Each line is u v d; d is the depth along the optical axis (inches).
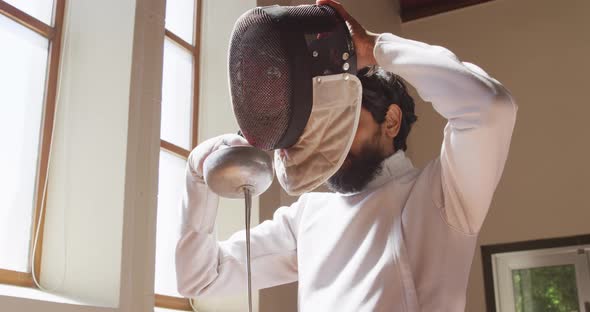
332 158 47.5
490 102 43.6
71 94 88.1
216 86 118.0
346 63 47.2
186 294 57.9
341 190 53.4
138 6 89.4
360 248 50.0
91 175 83.4
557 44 181.9
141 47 88.8
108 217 80.7
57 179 84.7
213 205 56.7
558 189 170.4
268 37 46.2
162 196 102.7
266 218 110.7
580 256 163.3
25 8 86.0
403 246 48.3
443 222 48.8
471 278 171.9
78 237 81.4
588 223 165.0
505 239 171.9
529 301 165.8
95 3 91.0
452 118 45.4
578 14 182.4
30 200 81.7
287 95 45.8
